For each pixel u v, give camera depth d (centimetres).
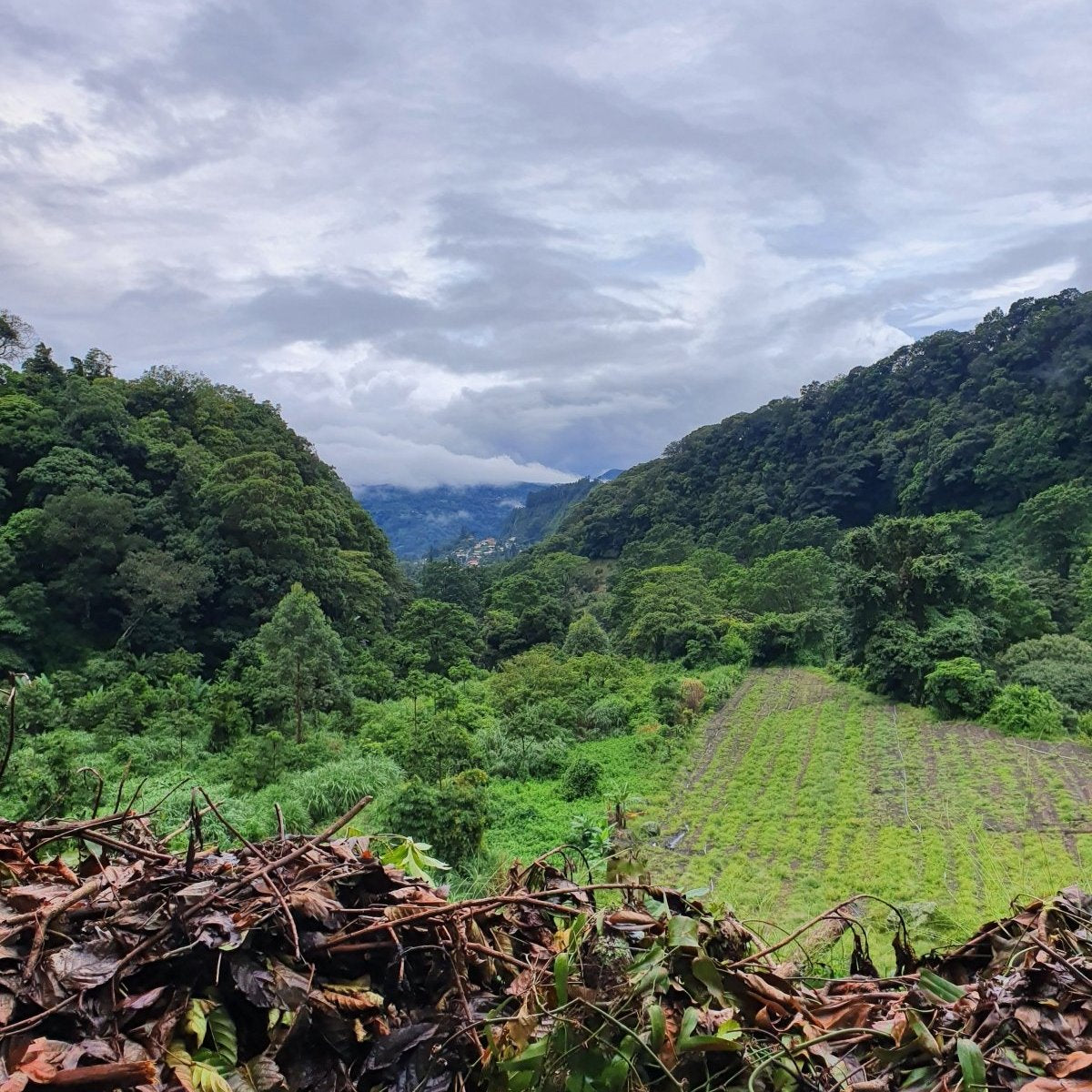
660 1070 93
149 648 2767
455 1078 95
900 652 2242
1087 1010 93
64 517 2816
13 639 2658
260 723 2009
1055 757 1656
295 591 2008
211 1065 87
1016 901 129
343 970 105
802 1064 98
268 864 109
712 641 3158
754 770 1742
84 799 577
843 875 1128
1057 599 3078
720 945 117
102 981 88
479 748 1788
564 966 94
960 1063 87
